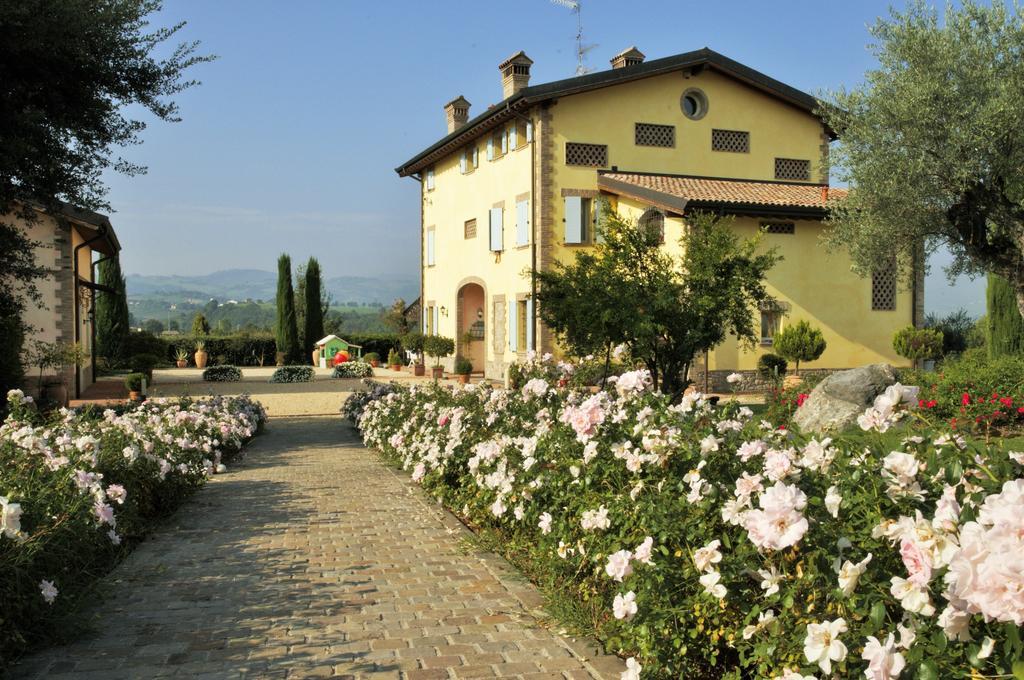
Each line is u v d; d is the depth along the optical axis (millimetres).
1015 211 12812
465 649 3809
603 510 3959
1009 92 12211
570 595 4328
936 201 13586
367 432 13094
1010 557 1695
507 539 5906
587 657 3678
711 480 3471
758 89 23719
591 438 4430
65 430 6820
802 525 2504
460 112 31531
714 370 18734
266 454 12570
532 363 9414
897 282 20062
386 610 4449
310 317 42094
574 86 21812
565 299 13328
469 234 28062
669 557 3301
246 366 41594
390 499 8281
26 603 3764
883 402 3133
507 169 24406
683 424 3945
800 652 2549
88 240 21406
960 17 13133
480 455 6086
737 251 12836
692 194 18984
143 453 6938
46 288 19594
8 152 10242
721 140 23578
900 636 2156
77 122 11359
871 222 14211
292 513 7531
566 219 22359
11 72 10500
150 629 4152
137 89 11625
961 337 22969
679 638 3072
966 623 1968
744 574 2941
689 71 23125
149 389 24047
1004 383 9953
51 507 4523
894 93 13633
